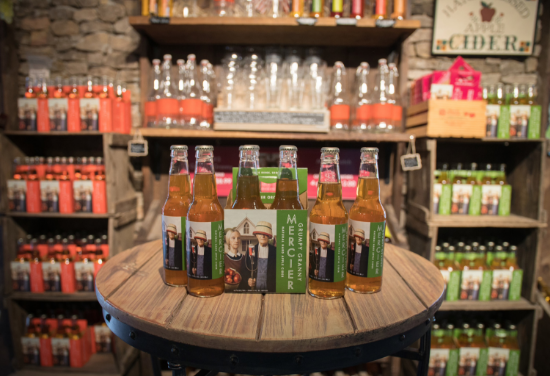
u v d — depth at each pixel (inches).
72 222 85.5
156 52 78.0
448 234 84.4
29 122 72.2
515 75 82.2
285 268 29.5
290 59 72.1
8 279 73.5
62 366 72.5
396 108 70.5
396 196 78.2
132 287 30.8
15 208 73.1
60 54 82.8
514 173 78.4
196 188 28.6
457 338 74.8
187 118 68.1
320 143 78.0
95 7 82.0
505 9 79.8
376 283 30.3
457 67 68.6
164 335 24.0
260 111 65.3
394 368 70.2
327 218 28.6
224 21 64.3
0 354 75.4
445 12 79.8
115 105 73.7
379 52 77.5
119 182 75.4
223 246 29.4
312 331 23.6
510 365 72.6
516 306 71.6
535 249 72.1
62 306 82.1
